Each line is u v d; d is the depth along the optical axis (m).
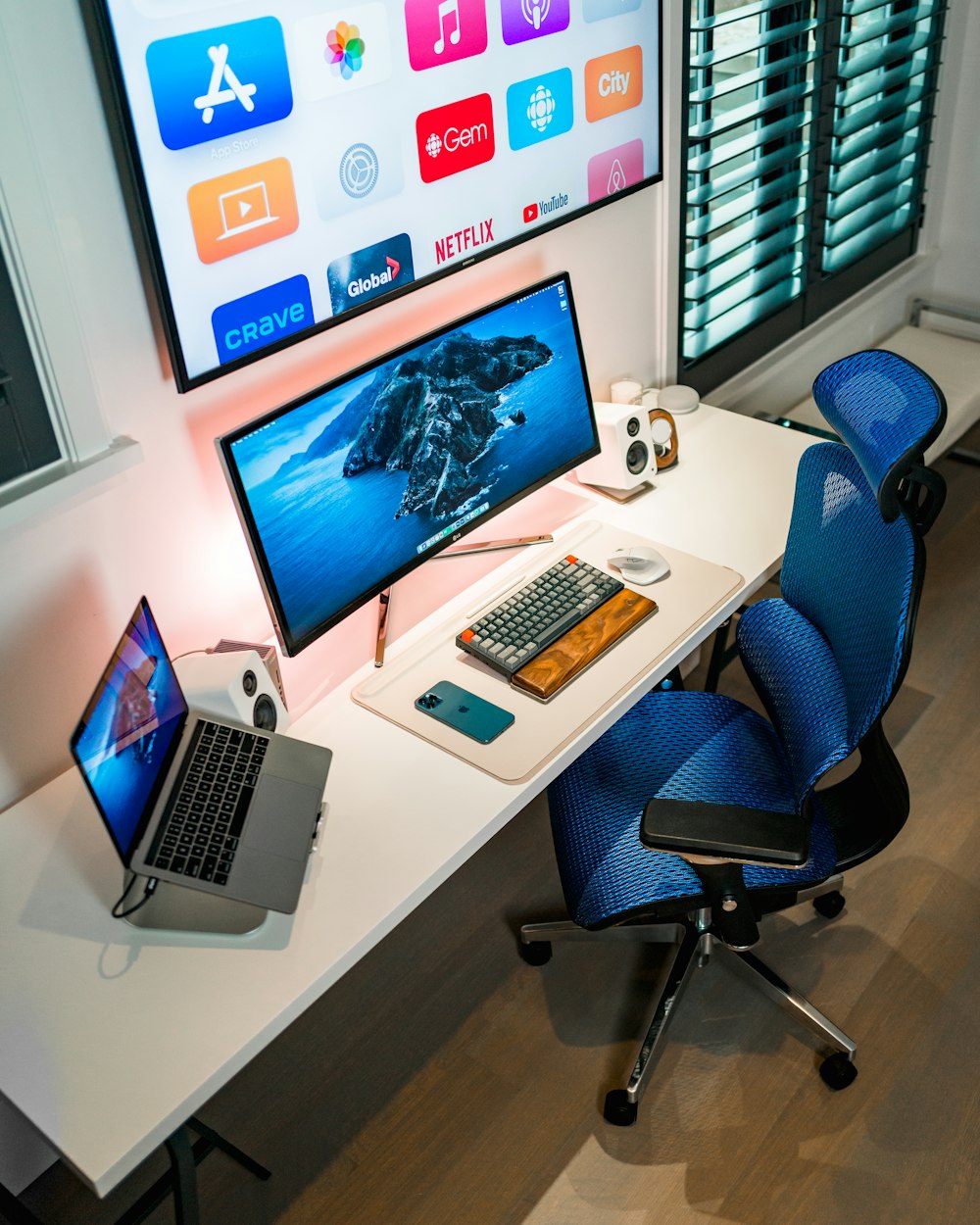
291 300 1.83
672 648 1.92
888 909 2.29
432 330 1.91
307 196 1.78
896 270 3.66
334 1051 2.12
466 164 2.01
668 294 2.69
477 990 2.21
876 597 1.64
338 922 1.52
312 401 1.76
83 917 1.56
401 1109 2.02
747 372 3.11
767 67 2.67
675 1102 1.99
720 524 2.24
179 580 1.89
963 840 2.41
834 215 3.15
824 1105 1.97
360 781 1.73
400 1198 1.90
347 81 1.76
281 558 1.79
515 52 2.00
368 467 1.88
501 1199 1.88
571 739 1.76
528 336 2.08
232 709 1.70
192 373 1.72
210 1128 1.87
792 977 2.18
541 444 2.18
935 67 3.26
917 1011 2.10
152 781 1.54
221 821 1.57
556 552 2.19
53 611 1.73
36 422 1.61
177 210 1.61
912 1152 1.89
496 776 1.71
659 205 2.55
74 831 1.71
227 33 1.58
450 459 2.01
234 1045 1.38
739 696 2.85
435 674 1.92
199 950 1.50
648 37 2.27
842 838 1.83
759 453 2.49
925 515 1.57
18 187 1.44
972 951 2.20
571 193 2.26
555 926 2.20
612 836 1.84
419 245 2.00
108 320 1.63
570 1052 2.09
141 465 1.76
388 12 1.77
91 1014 1.43
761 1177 1.88
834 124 3.01
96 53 1.48
